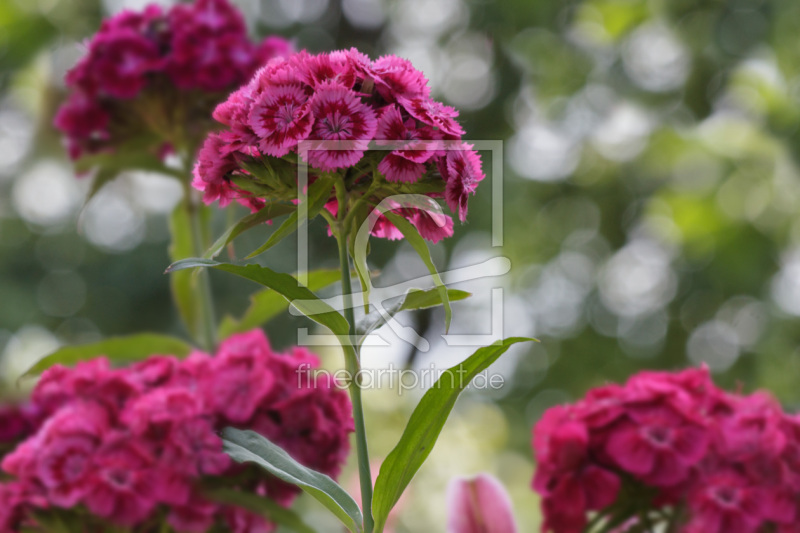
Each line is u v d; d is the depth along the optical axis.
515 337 0.85
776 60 2.20
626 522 0.93
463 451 2.01
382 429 1.63
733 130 2.21
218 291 2.21
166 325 2.56
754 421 0.94
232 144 0.86
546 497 0.94
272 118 0.85
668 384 0.95
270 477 0.95
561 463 0.93
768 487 0.93
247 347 0.96
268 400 0.95
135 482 0.93
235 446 0.90
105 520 0.93
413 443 0.86
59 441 0.93
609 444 0.93
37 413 0.96
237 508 0.95
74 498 0.92
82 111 1.02
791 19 2.18
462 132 0.86
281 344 2.04
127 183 1.82
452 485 0.95
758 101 2.21
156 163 1.04
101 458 0.93
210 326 1.04
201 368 0.96
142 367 0.97
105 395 0.95
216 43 1.01
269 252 1.65
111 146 1.03
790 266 2.28
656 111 2.44
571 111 2.57
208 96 1.02
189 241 1.05
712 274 2.44
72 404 0.95
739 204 2.25
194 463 0.93
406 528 1.48
